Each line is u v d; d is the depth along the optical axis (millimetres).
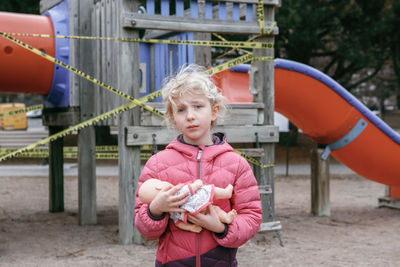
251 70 5691
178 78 1958
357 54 14555
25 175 12539
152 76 6277
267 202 5668
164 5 5191
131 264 4551
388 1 15578
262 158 5637
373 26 14695
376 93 30547
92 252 5023
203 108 1951
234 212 1938
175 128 2098
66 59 6273
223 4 5520
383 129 7016
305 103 6938
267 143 5734
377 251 5227
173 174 1980
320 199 7504
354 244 5566
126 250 5035
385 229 6465
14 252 5086
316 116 7062
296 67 6586
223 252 1960
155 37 6289
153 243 5305
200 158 1989
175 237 1953
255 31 5605
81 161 6629
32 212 7664
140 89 5559
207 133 2053
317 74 6699
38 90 6395
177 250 1947
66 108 6551
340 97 6895
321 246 5445
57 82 6305
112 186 10938
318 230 6387
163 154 2035
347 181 12109
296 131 19859
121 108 5066
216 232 1910
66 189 10312
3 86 6133
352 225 6754
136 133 5074
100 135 16812
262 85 5730
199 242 1934
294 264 4645
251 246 5324
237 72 6434
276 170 13961
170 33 5980
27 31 6062
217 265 1949
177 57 5895
